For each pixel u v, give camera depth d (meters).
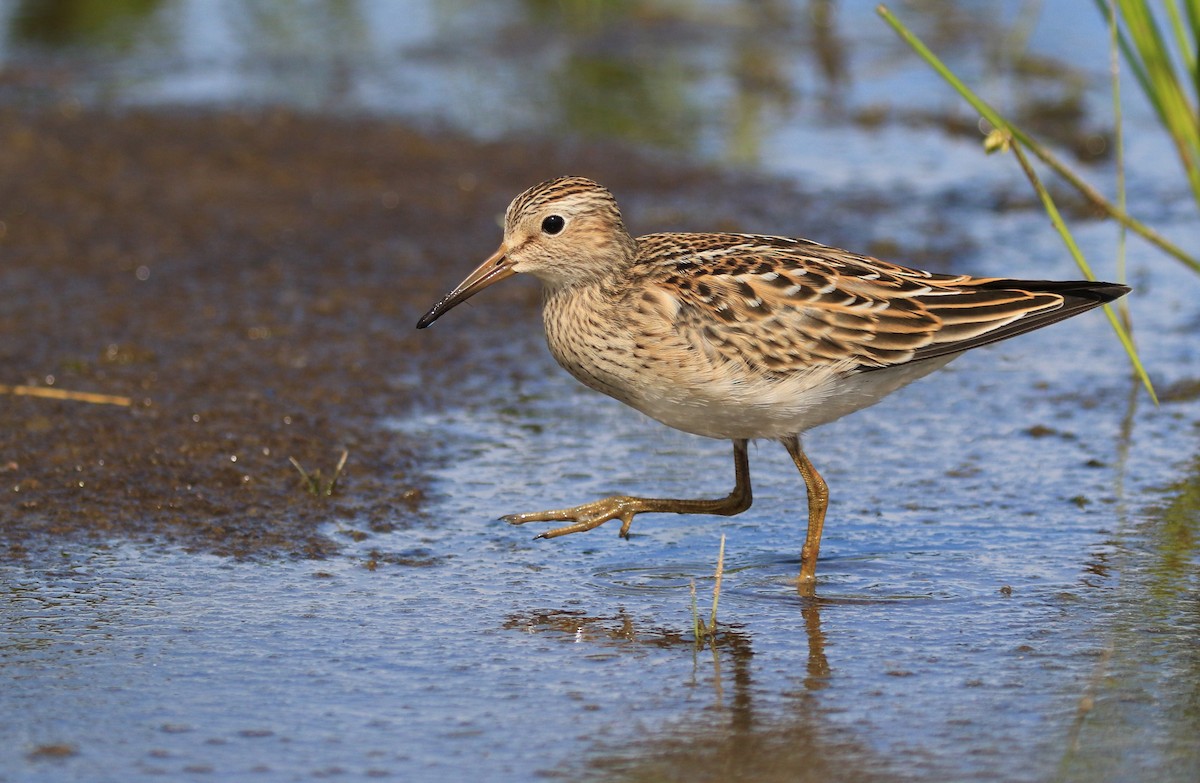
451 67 24.39
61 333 14.44
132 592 9.81
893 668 8.83
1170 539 10.77
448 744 7.89
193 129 20.67
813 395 10.34
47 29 25.44
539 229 10.56
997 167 20.48
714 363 10.19
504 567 10.41
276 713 8.21
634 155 20.66
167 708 8.26
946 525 11.16
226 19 26.58
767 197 19.19
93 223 17.44
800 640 9.24
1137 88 22.78
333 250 17.08
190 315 15.10
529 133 21.34
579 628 9.42
